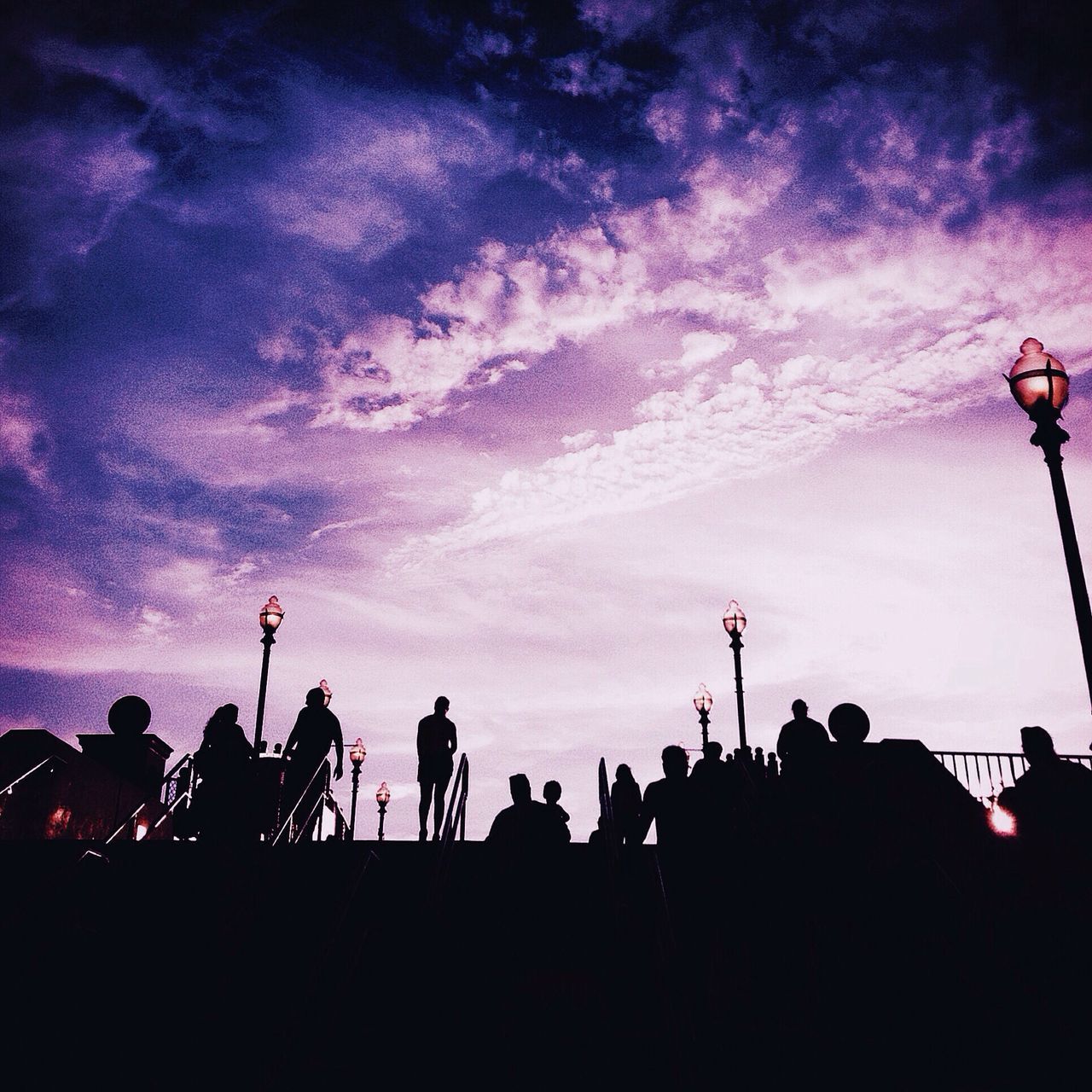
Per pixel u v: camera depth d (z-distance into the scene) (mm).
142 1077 6188
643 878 9242
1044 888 8562
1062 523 9406
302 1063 6273
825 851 9094
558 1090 6395
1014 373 10016
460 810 12891
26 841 9117
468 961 8203
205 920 8117
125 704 15812
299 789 12312
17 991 6629
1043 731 9430
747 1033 6969
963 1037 7012
